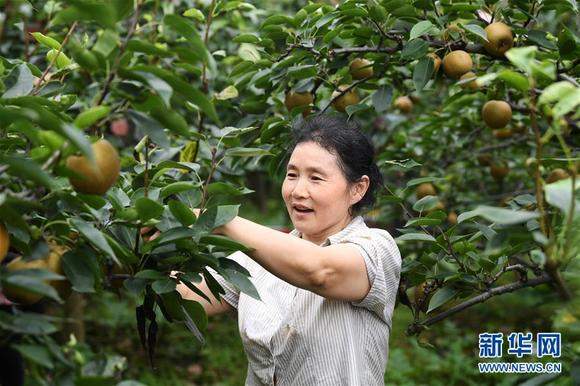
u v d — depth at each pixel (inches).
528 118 121.6
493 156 147.2
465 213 83.3
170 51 55.9
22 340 53.5
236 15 159.2
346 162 83.1
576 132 114.7
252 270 89.0
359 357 80.2
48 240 58.3
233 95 95.4
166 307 69.7
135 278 64.7
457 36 98.8
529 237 67.5
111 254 53.3
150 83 51.8
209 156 105.0
